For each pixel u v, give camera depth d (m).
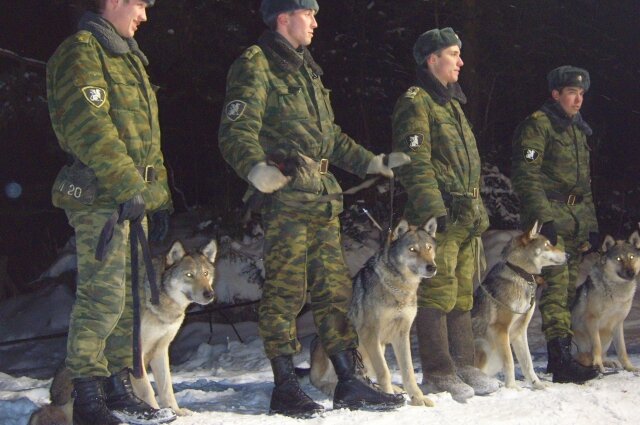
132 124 3.98
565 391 5.43
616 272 6.80
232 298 12.36
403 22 15.10
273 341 4.44
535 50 15.40
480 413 4.61
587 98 16.59
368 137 15.12
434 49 5.36
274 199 4.42
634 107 16.80
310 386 5.62
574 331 7.10
